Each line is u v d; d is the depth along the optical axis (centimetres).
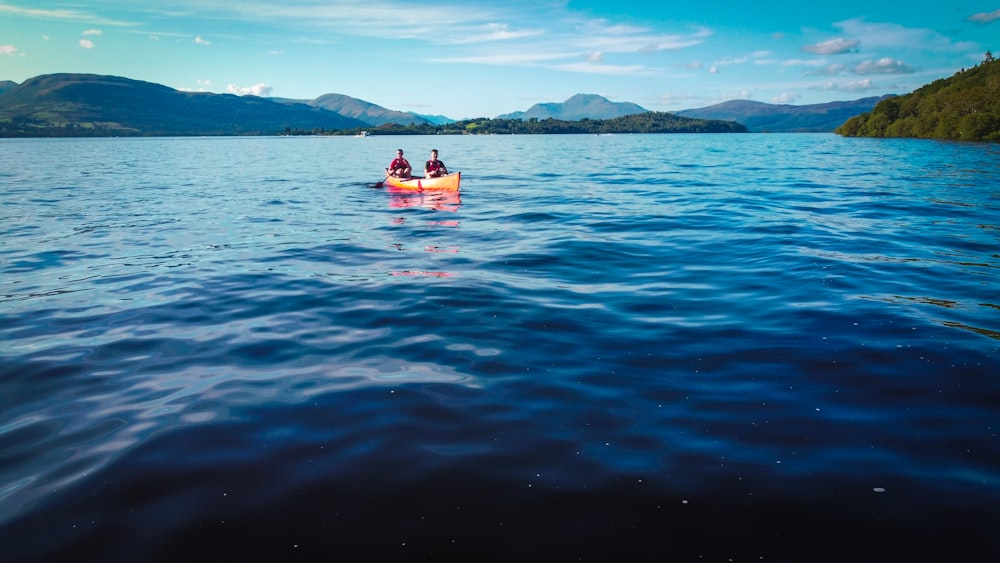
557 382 485
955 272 840
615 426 408
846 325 610
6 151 7344
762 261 945
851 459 361
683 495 327
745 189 2153
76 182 2747
